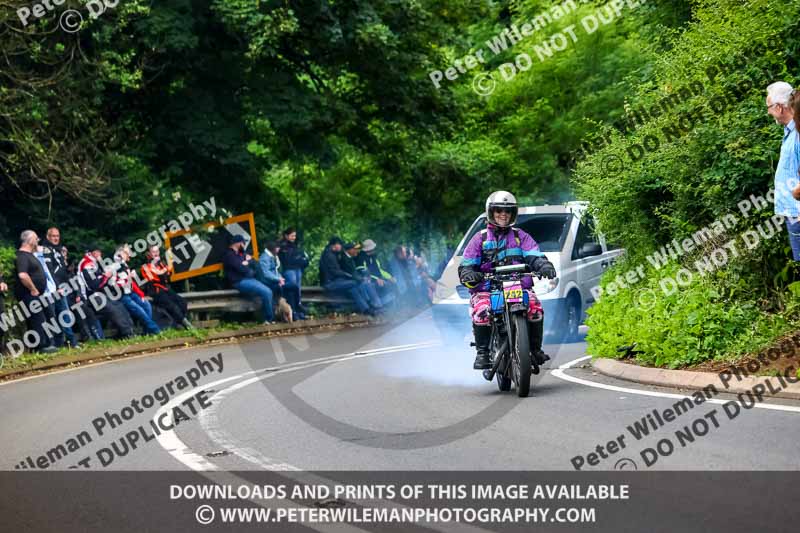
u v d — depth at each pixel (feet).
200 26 96.73
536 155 129.59
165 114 97.50
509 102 131.95
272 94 98.73
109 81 86.79
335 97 103.35
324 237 120.06
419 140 111.86
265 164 104.37
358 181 121.49
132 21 89.56
